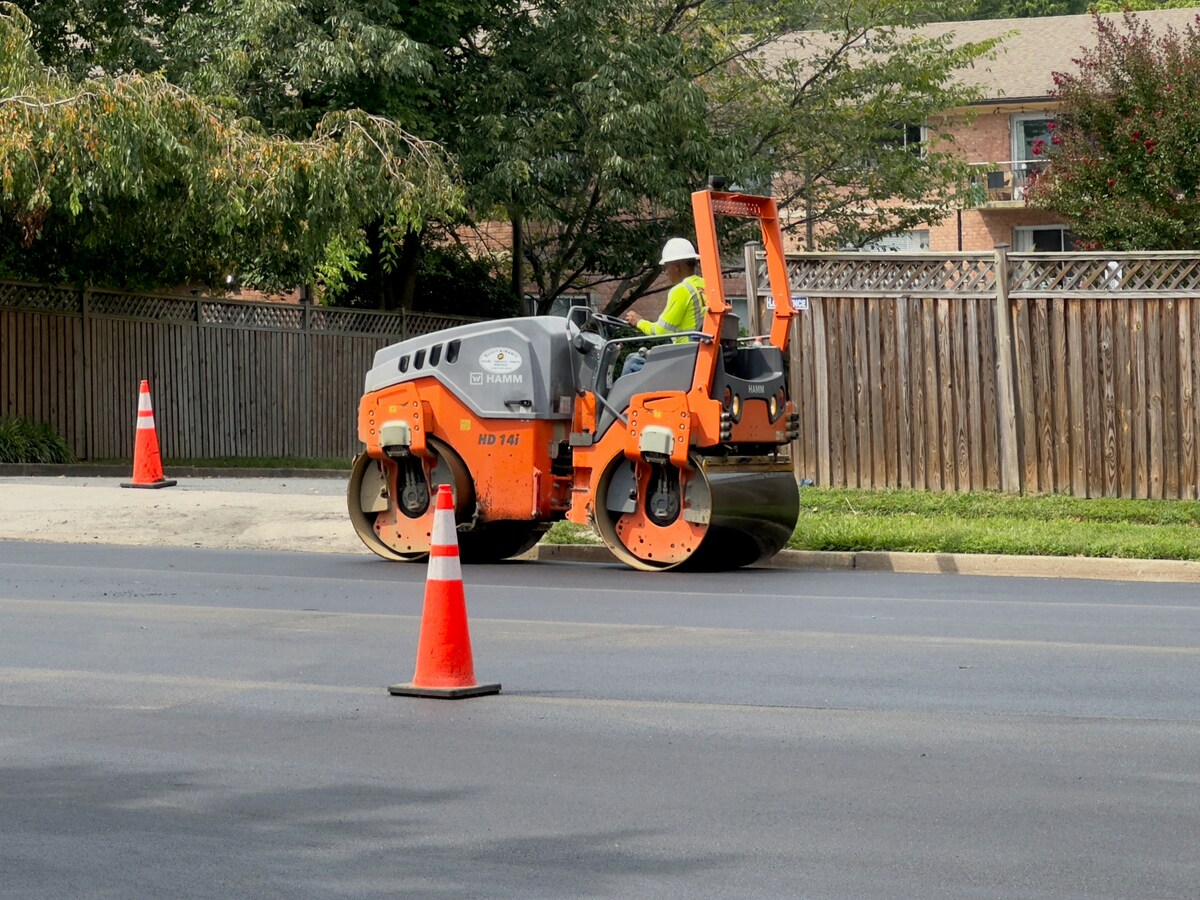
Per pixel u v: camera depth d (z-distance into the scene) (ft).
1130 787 39.14
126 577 77.46
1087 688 50.98
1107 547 81.87
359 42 165.99
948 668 54.29
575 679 52.54
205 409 162.71
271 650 57.98
